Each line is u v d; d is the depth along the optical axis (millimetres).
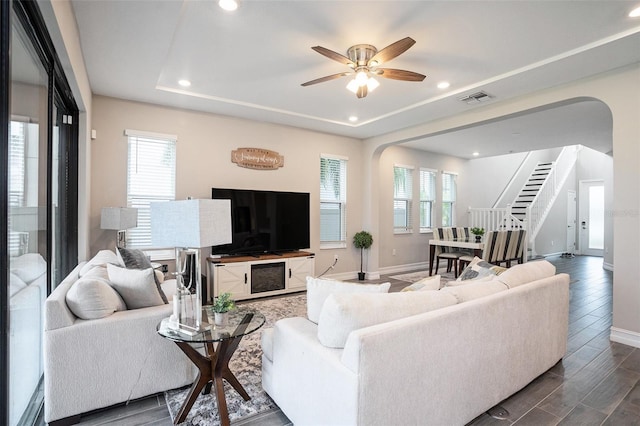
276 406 2143
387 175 6918
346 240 6246
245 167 5094
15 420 1704
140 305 2283
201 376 2018
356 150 6395
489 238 5543
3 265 1317
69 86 2719
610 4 2340
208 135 4773
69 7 2211
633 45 2803
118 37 2713
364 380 1437
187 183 4602
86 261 3449
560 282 2711
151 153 4375
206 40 2873
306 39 2854
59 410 1907
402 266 7164
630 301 3207
